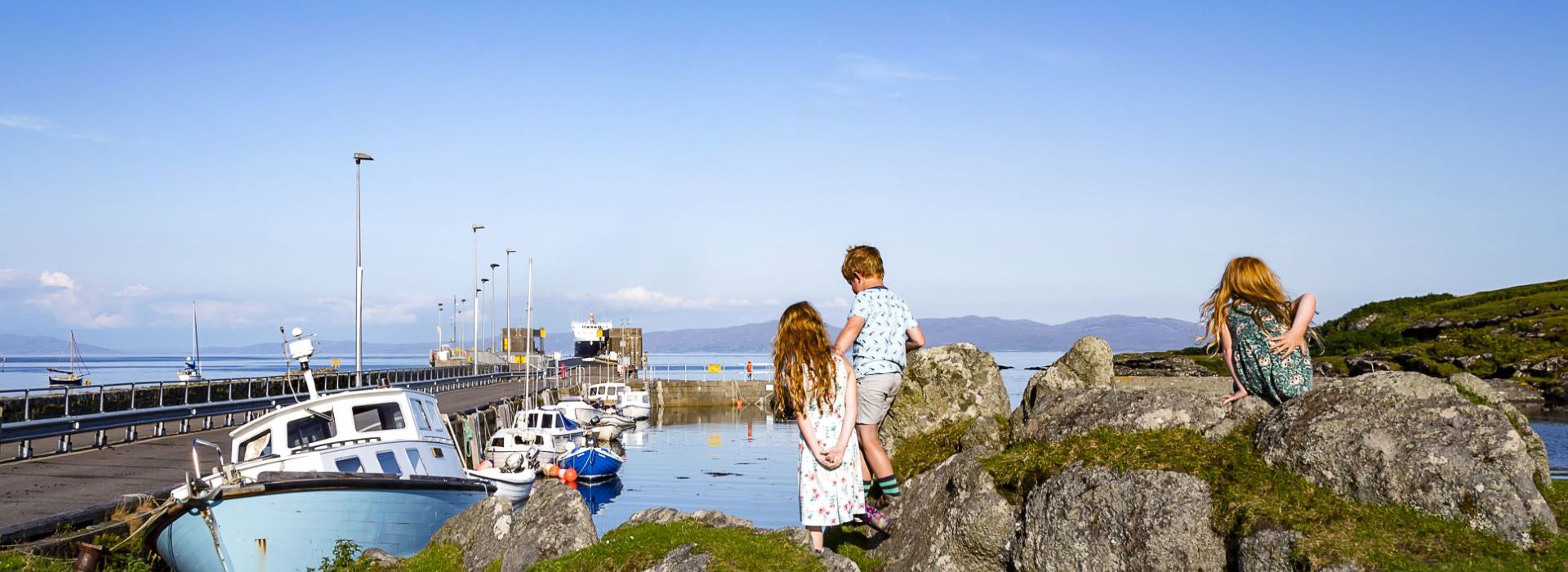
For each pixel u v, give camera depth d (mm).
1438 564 6508
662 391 100312
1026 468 8953
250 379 40969
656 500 38812
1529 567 6391
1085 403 9656
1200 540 7590
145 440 31453
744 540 8516
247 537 15492
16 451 28297
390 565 12516
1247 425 8578
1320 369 85438
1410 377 7766
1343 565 6590
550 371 126500
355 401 20016
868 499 10227
